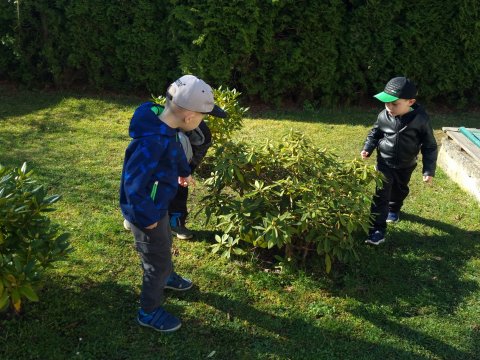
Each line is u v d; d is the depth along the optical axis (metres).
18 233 3.01
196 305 3.48
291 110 8.12
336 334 3.27
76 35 8.07
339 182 3.93
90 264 3.84
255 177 4.01
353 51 7.89
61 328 3.16
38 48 8.35
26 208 2.99
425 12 7.65
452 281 3.88
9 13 8.02
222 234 4.39
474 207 5.07
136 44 7.97
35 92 8.42
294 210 3.67
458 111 8.30
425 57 7.90
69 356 2.95
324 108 8.23
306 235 3.78
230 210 3.88
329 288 3.74
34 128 6.80
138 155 2.80
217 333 3.23
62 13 8.04
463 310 3.55
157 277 3.12
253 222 3.79
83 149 6.16
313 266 3.96
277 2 7.39
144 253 3.05
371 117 7.87
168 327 3.19
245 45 7.58
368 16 7.66
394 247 4.35
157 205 2.92
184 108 2.84
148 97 8.40
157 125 2.85
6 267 2.85
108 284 3.62
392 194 4.64
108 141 6.47
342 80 8.16
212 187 4.11
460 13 7.57
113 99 8.21
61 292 3.48
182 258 4.03
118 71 8.34
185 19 7.42
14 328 3.11
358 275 3.90
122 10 7.85
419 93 8.18
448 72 7.94
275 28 7.72
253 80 8.04
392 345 3.20
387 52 7.79
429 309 3.55
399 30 7.73
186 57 7.66
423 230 4.64
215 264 3.97
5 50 8.40
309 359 3.05
